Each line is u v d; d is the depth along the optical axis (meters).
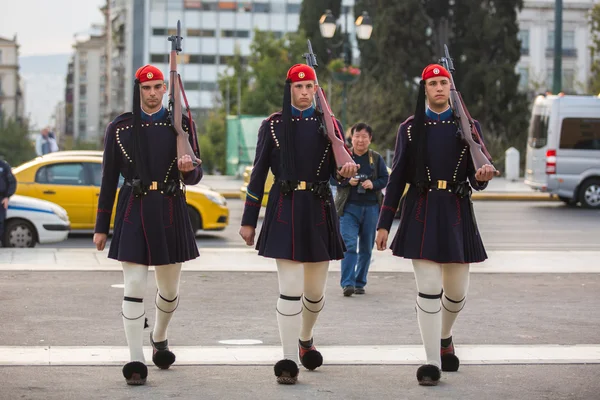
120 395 7.08
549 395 7.19
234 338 9.46
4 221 17.55
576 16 83.88
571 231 23.78
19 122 104.19
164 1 104.44
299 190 7.62
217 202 20.89
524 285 13.47
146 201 7.52
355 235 12.37
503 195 34.94
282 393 7.20
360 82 52.06
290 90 7.72
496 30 52.91
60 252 16.20
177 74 7.73
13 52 175.00
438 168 7.59
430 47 55.19
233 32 104.81
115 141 7.66
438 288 7.56
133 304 7.48
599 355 8.66
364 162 12.41
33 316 10.52
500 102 53.03
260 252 7.68
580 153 30.97
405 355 8.63
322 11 63.75
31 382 7.45
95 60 193.25
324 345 9.15
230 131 50.81
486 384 7.53
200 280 13.52
